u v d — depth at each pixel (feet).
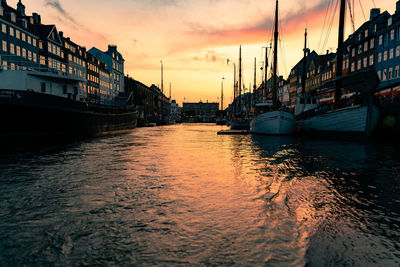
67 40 173.78
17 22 130.52
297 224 14.43
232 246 11.99
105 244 12.28
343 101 82.99
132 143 69.72
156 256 11.19
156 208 17.22
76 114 78.18
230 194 20.45
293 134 101.50
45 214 16.15
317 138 87.45
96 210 16.87
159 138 90.99
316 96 105.09
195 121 625.00
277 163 36.19
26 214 16.15
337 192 20.83
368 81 68.28
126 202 18.53
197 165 34.60
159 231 13.66
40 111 64.69
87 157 41.70
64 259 10.99
